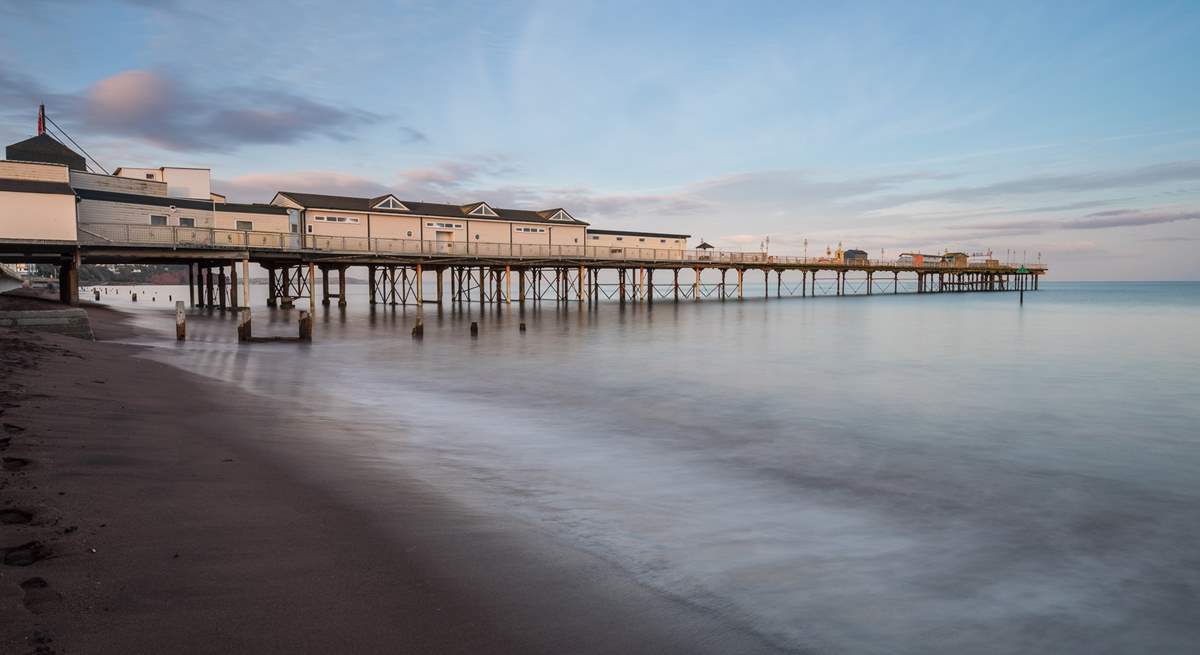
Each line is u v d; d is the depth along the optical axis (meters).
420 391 17.53
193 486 6.61
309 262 43.31
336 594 4.66
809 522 7.66
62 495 5.68
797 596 5.61
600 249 66.25
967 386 19.75
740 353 28.53
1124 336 37.75
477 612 4.71
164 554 4.87
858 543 7.00
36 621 3.67
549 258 57.91
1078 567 6.53
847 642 4.88
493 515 7.11
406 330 37.97
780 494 8.79
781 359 26.47
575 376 21.19
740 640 4.73
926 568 6.39
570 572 5.67
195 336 29.17
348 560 5.31
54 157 49.19
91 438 7.76
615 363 24.67
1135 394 18.33
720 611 5.19
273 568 4.94
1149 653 4.97
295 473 7.84
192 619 4.02
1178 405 16.61
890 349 30.64
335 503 6.80
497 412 14.73
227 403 12.80
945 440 12.56
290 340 28.17
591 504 7.96
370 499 7.13
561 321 47.91
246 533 5.56
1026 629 5.25
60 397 9.88
